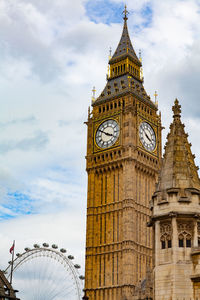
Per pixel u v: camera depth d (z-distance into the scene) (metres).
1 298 72.50
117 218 122.06
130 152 124.06
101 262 121.00
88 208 127.50
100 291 118.44
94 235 124.62
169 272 37.47
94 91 138.88
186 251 37.75
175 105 43.84
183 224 38.50
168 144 42.09
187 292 36.62
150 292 81.00
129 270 114.50
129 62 139.88
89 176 130.62
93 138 133.25
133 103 131.88
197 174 41.16
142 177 126.81
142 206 123.75
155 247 39.06
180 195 39.06
